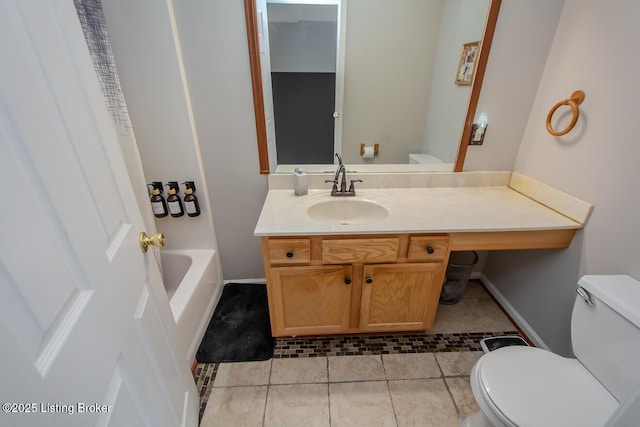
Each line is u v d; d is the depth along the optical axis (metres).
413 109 1.64
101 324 0.61
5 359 0.38
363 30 1.47
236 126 1.61
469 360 1.58
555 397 0.99
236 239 1.95
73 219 0.55
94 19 1.19
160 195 1.70
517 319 1.79
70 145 0.57
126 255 0.76
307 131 1.66
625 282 1.08
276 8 1.42
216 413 1.32
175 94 1.49
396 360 1.57
